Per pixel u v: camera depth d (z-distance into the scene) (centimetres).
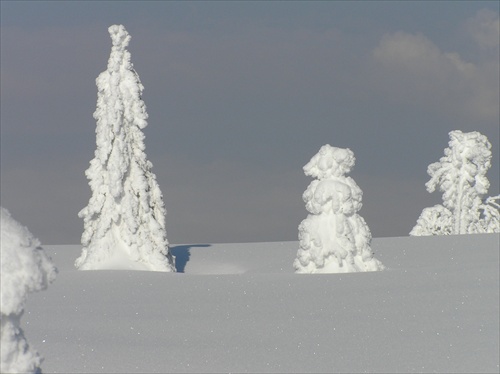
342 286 4606
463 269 4925
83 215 6644
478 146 9306
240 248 8331
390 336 3547
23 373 1878
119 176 6575
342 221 5294
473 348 3319
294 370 3092
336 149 5425
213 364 3183
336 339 3528
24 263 1861
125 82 6694
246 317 3997
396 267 6450
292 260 7562
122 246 6619
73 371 3094
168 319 4012
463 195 9338
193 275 5300
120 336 3675
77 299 4616
